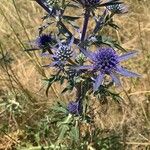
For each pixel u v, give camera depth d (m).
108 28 0.49
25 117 0.39
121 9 0.27
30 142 0.37
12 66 0.46
